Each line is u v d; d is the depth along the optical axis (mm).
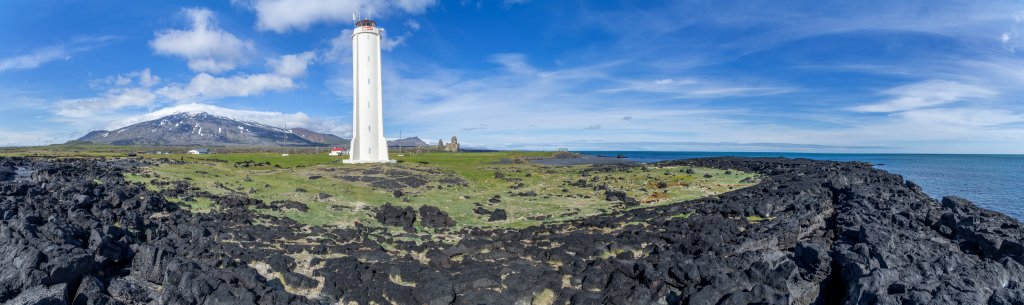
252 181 45781
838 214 32406
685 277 21031
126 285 19906
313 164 69688
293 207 36750
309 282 21422
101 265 20922
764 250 25000
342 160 78438
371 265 23219
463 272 22609
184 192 37469
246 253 23969
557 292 21203
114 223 26672
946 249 22797
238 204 35594
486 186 54219
